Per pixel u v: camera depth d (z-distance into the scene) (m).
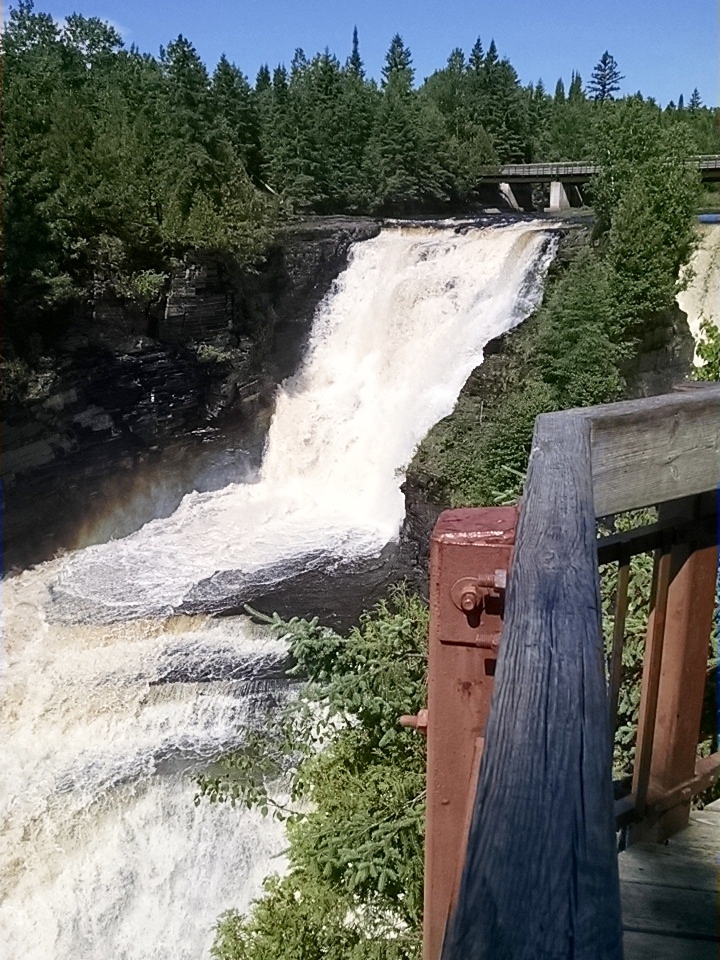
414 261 26.97
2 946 11.80
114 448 24.77
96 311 23.58
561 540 1.55
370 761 7.68
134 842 13.34
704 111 52.38
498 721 1.16
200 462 27.11
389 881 6.58
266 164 37.28
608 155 26.17
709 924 2.42
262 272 26.92
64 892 12.52
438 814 2.30
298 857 7.69
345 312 28.30
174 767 14.89
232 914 9.34
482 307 24.94
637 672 4.92
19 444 22.28
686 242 25.41
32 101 24.25
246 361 26.69
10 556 22.39
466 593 2.06
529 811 1.00
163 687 16.89
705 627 2.74
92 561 22.80
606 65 81.38
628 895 2.55
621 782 3.29
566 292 22.81
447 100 67.62
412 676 7.15
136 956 12.01
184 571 21.97
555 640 1.26
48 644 18.50
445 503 19.62
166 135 27.03
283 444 27.50
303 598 20.64
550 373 22.03
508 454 19.42
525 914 0.89
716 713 4.28
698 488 2.62
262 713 16.30
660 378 26.06
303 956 7.23
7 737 15.35
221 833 13.19
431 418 23.72
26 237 21.66
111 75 45.34
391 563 22.14
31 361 22.30
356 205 42.09
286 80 60.66
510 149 59.81
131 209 23.89
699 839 2.85
